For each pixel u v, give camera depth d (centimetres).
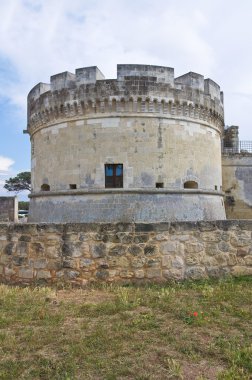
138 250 888
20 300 768
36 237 918
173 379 444
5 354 517
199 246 915
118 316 666
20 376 456
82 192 2019
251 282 872
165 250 895
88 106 2027
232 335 571
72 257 895
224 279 892
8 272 930
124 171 1989
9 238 941
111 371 464
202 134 2231
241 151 3247
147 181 1995
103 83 1998
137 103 2000
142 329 600
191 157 2134
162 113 2044
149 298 761
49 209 2170
